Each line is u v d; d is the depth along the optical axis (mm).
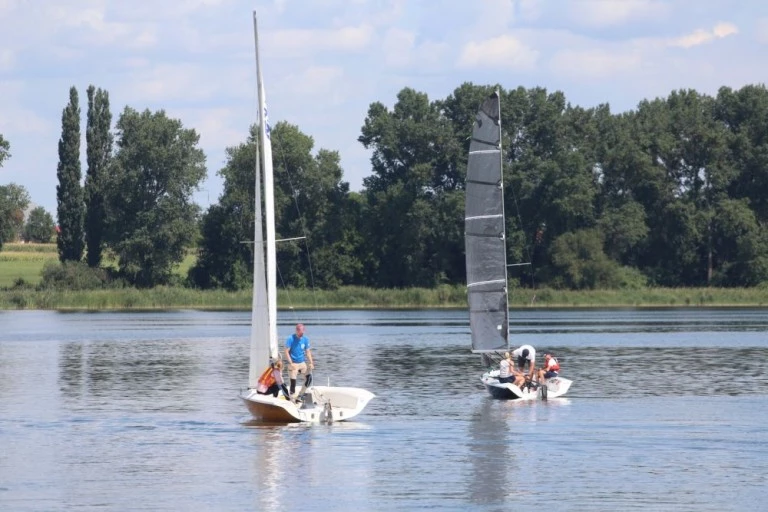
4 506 74000
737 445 94438
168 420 109250
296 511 72750
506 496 76500
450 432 101125
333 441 96688
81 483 80562
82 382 145375
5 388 138125
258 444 95312
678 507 73438
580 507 73562
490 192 136375
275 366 106250
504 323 136375
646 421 107312
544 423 106250
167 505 74250
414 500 75500
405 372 158250
